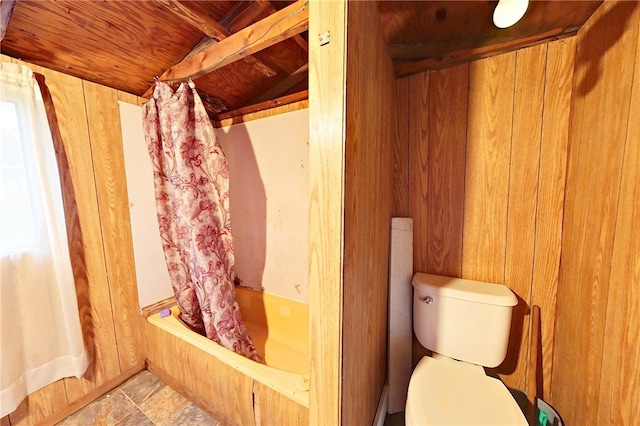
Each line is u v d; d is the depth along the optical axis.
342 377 0.77
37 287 1.20
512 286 1.26
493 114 1.23
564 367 1.11
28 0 0.97
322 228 0.74
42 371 1.22
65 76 1.31
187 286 1.65
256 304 2.04
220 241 1.53
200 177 1.44
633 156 0.76
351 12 0.69
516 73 1.18
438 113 1.34
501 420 0.85
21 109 1.13
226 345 1.44
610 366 0.83
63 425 1.28
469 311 1.19
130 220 1.60
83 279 1.40
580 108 1.03
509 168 1.23
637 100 0.75
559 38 1.10
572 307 1.06
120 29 1.21
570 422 1.06
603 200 0.89
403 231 1.39
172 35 1.34
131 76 1.49
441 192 1.37
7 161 1.10
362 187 0.85
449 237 1.37
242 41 1.12
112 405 1.41
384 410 1.33
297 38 1.44
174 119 1.34
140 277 1.65
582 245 1.00
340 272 0.72
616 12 0.85
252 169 1.99
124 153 1.56
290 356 1.78
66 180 1.33
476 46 1.38
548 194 1.16
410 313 1.40
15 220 1.13
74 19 1.10
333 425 0.79
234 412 1.22
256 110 1.89
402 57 1.47
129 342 1.61
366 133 0.87
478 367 1.18
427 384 1.01
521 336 1.27
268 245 1.99
